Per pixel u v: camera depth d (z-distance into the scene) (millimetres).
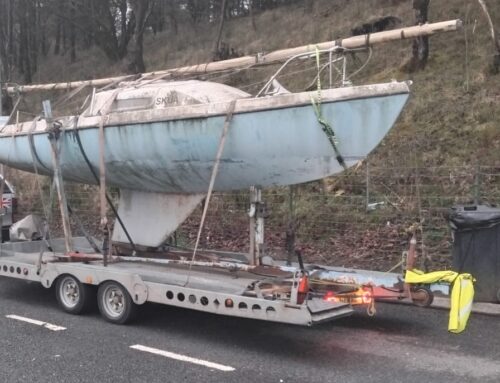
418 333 5910
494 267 6805
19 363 4930
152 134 6402
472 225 6828
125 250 7359
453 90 12547
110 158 6816
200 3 35906
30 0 33969
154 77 7316
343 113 5516
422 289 5785
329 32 19969
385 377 4668
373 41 5820
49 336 5727
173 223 6965
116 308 6223
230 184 6547
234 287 5754
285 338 5730
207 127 6043
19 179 14648
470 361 5059
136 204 7273
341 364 4984
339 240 9688
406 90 5363
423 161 10617
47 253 7801
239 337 5754
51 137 7125
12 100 18688
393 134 11570
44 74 34750
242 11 35469
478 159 10195
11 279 8656
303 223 10234
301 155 5836
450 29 5469
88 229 11547
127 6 31641
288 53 6352
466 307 5371
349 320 6391
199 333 5871
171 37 32500
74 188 13062
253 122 5832
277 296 5316
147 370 4781
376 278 6125
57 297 6727
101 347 5383
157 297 5781
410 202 9703
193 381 4535
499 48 12609
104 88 7363
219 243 10406
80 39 38031
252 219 6516
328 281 6008
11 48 32875
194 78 7434
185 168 6453
